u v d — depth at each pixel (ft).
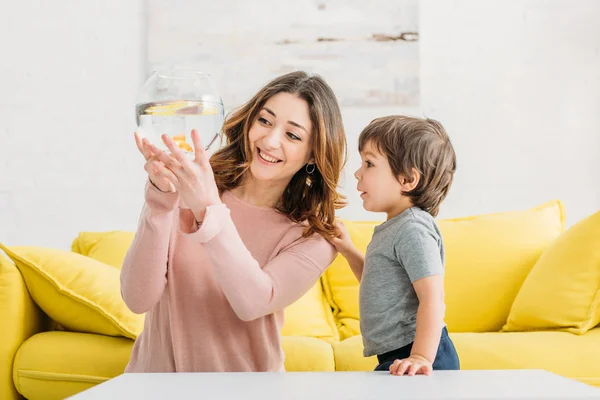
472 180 10.16
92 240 8.40
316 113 4.34
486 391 2.57
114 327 6.43
